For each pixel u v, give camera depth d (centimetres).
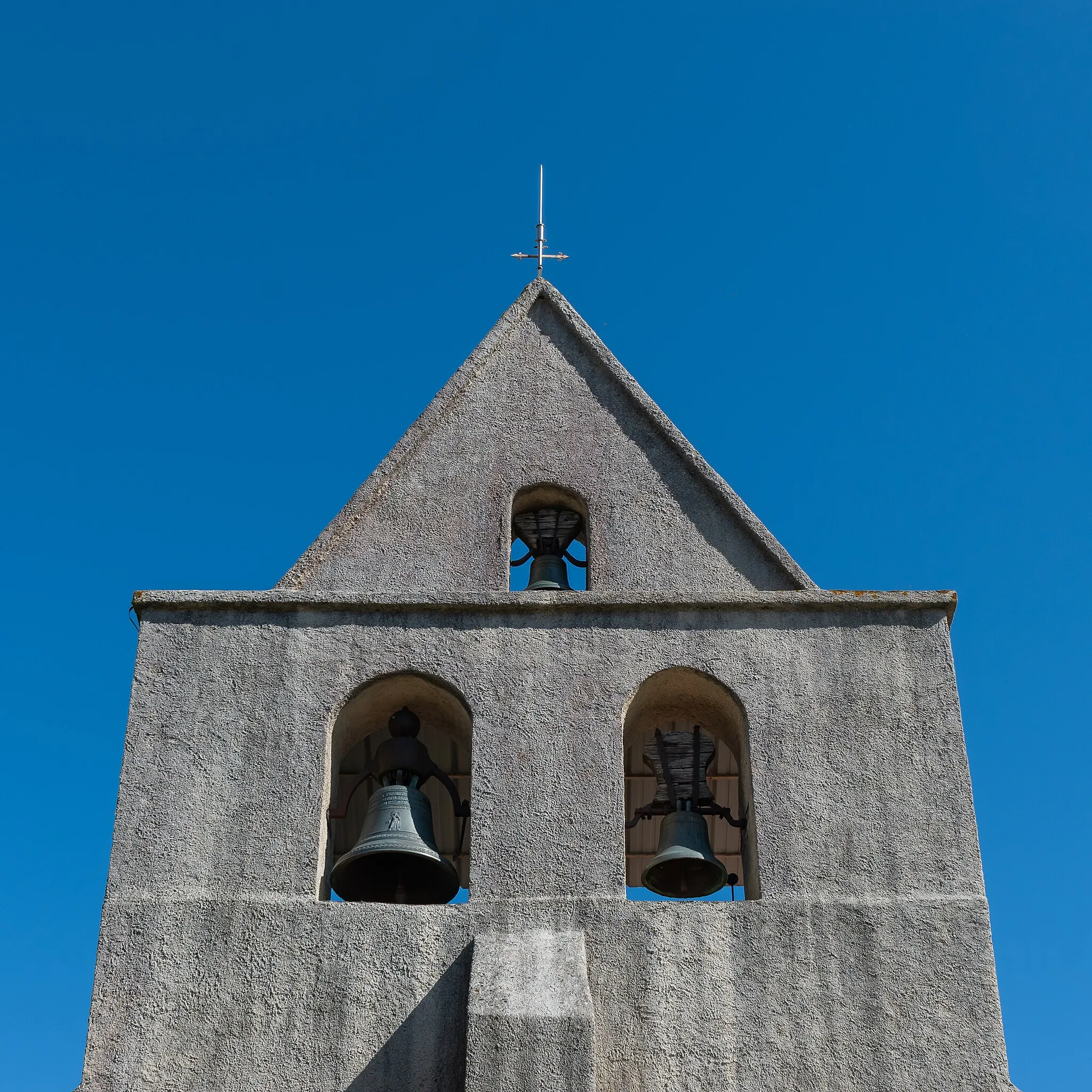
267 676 1400
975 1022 1249
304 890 1304
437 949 1277
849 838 1330
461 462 1533
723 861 1642
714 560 1474
